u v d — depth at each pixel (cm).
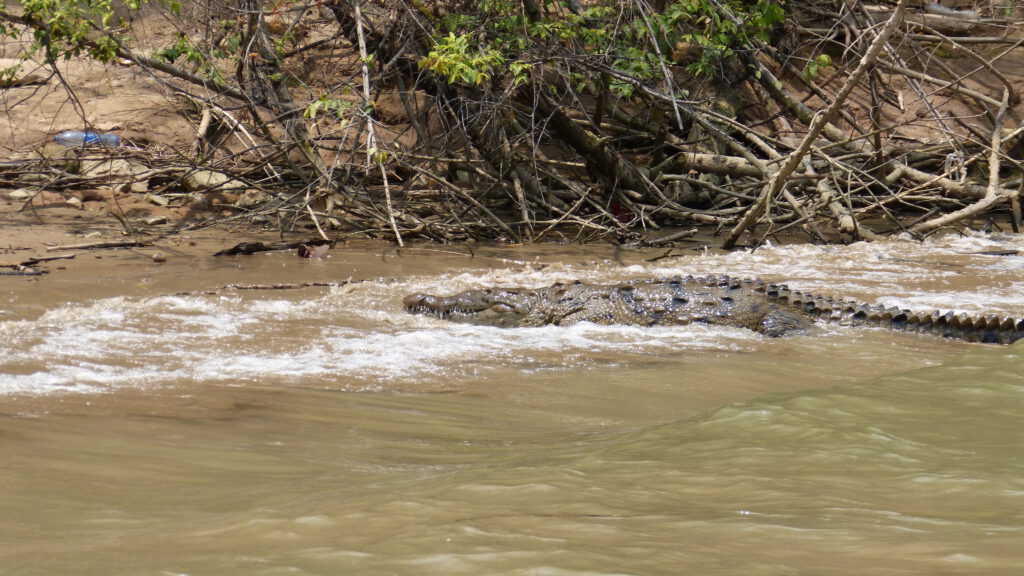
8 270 966
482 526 213
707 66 1450
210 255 1111
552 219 1474
